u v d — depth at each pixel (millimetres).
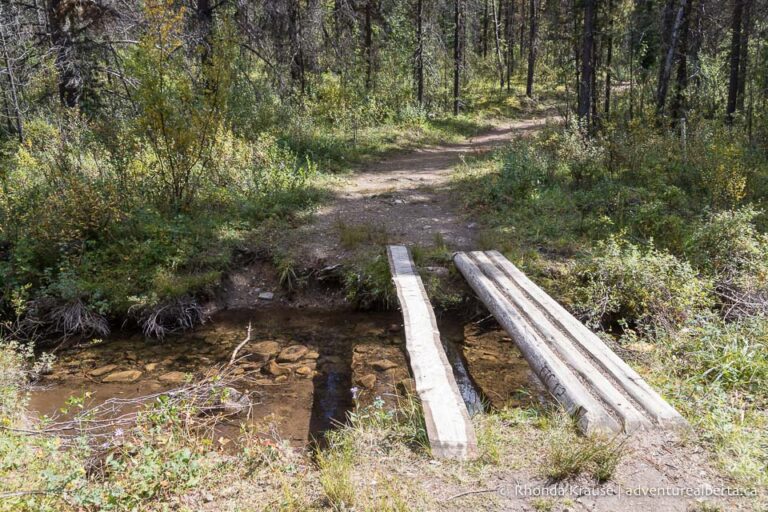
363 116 20984
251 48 16141
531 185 10844
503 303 6027
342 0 20031
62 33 12742
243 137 12148
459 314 7652
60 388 5727
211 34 13188
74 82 12820
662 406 3900
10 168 10875
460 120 27375
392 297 7785
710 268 7238
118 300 7383
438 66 28797
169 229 8531
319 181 12633
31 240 7969
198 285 7867
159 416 4023
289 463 3811
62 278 7477
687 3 16500
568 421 3828
